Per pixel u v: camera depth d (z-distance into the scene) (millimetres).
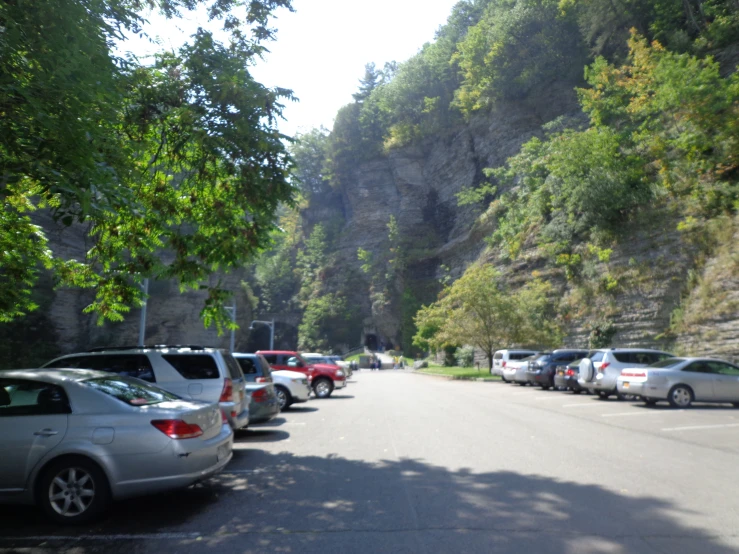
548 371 24953
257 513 6488
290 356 22359
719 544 5152
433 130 87062
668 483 7438
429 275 83688
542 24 59719
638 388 16891
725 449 9906
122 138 10227
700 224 29250
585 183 34688
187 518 6348
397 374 54781
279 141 10617
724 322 25250
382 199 96562
